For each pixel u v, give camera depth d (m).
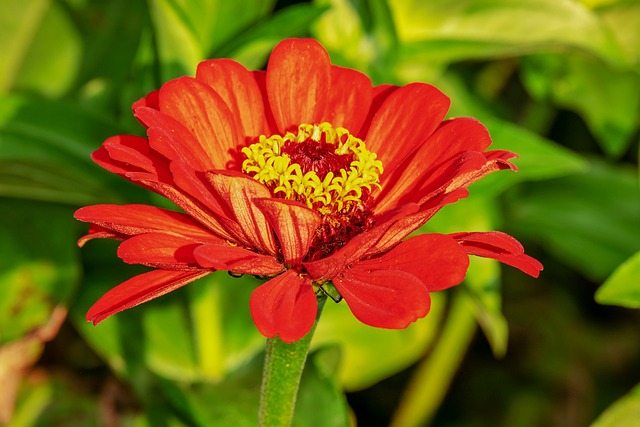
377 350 0.43
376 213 0.33
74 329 0.44
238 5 0.38
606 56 0.42
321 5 0.37
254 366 0.41
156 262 0.30
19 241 0.40
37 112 0.40
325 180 0.32
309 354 0.40
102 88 0.43
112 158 0.32
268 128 0.34
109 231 0.32
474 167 0.30
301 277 0.31
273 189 0.33
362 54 0.41
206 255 0.29
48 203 0.41
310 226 0.30
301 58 0.33
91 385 0.43
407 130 0.33
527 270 0.31
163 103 0.32
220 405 0.40
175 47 0.37
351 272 0.31
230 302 0.42
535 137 0.40
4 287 0.40
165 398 0.41
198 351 0.40
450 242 0.30
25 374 0.42
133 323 0.41
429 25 0.42
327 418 0.38
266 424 0.33
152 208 0.32
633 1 0.44
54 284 0.40
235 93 0.33
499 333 0.41
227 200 0.31
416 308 0.29
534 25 0.42
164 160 0.32
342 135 0.34
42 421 0.42
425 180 0.32
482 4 0.41
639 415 0.37
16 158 0.39
